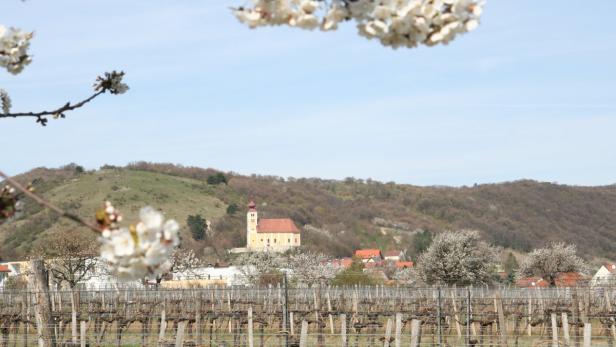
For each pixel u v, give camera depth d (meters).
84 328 22.62
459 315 33.66
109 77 5.84
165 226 3.65
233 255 114.00
